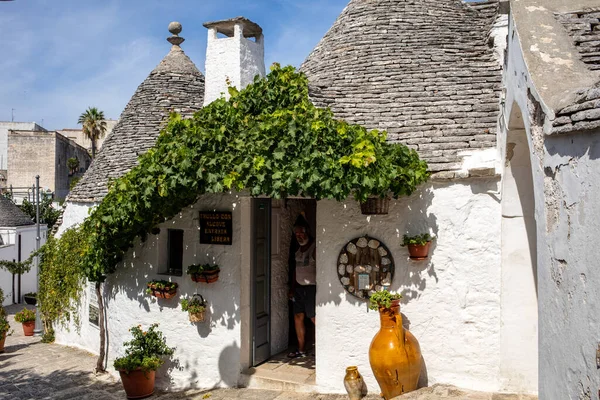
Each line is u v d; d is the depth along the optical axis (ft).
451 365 19.62
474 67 24.43
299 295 24.39
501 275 19.15
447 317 19.67
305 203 28.09
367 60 25.95
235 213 22.86
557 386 10.74
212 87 28.22
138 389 23.09
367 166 17.80
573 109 9.86
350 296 20.81
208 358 23.32
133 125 31.78
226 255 23.00
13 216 74.59
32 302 71.82
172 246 25.02
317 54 28.99
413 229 20.07
